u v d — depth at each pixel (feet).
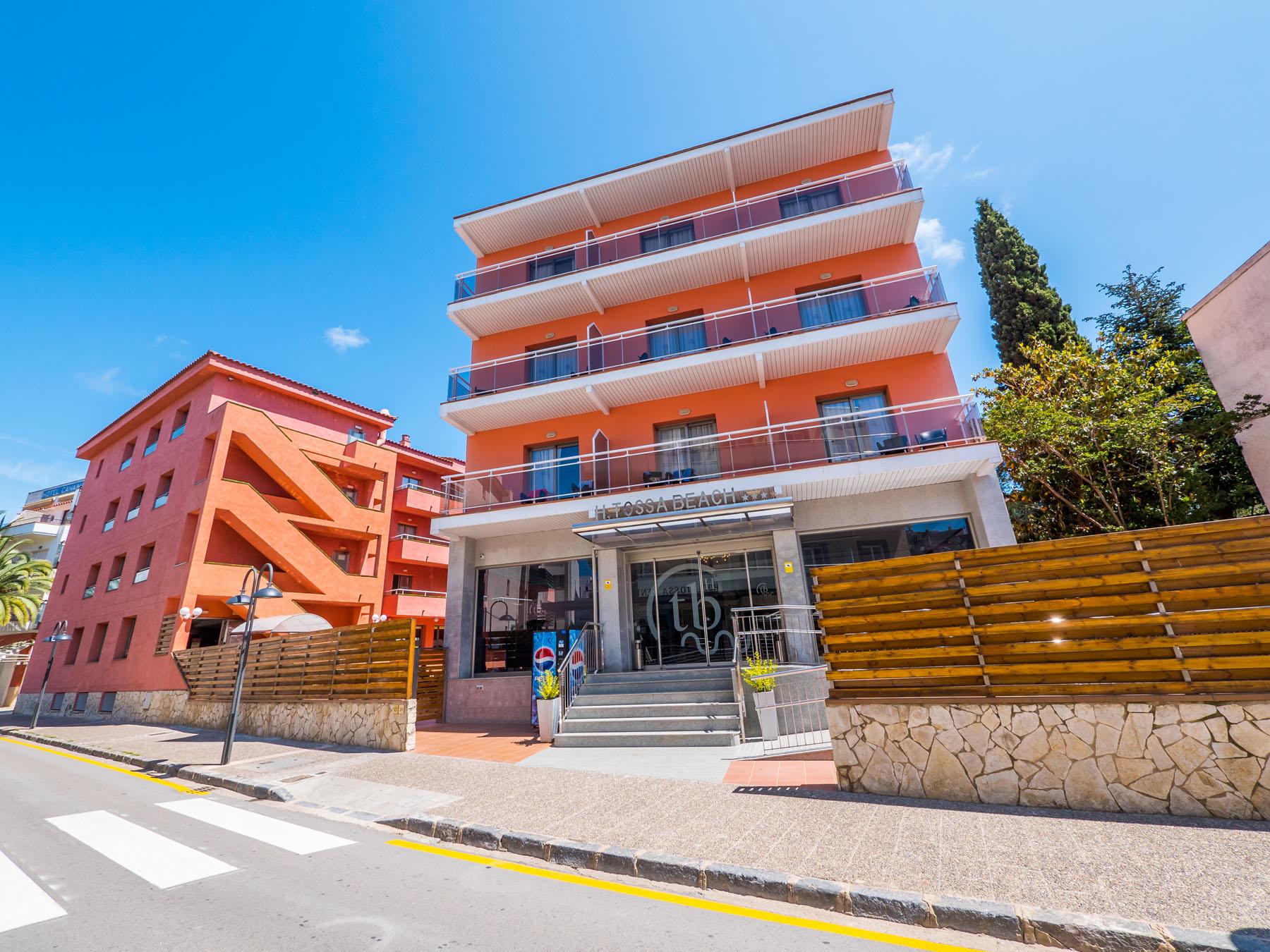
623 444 52.49
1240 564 15.79
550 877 14.29
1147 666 16.11
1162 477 47.80
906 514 42.57
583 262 59.67
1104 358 54.08
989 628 18.39
